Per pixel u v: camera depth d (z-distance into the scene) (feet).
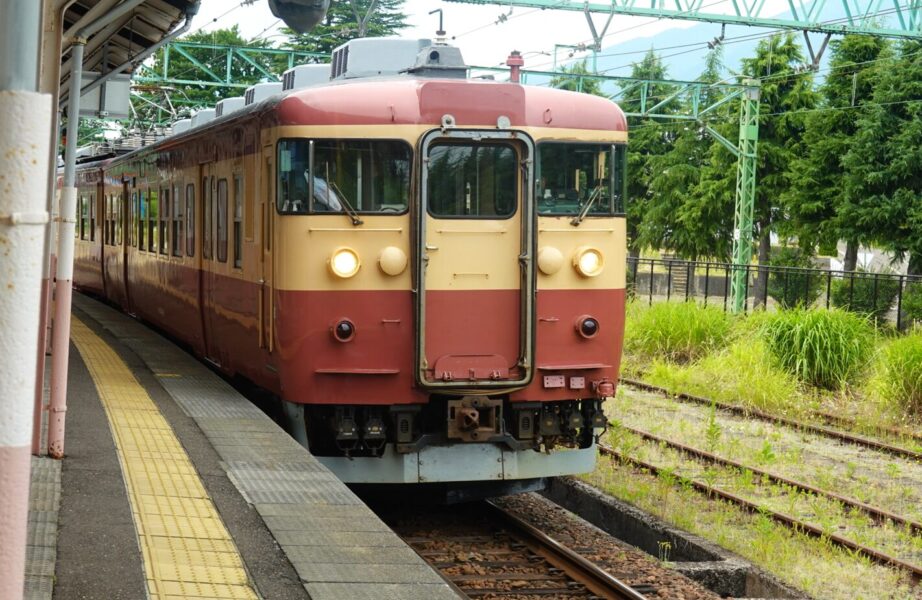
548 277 28.37
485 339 28.02
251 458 23.84
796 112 106.83
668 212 122.93
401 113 27.50
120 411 28.25
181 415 28.22
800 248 104.37
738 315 69.82
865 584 25.03
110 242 61.98
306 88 28.14
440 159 27.78
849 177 92.73
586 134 28.58
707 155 121.80
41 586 15.03
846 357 53.47
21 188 7.86
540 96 28.37
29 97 7.86
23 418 7.92
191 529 18.45
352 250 27.48
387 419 28.66
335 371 27.63
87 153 83.46
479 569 25.61
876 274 78.64
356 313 27.61
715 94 122.01
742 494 33.04
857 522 30.07
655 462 37.01
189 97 135.33
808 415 47.78
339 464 28.22
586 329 28.58
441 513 31.35
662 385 54.49
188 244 40.63
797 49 112.27
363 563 17.26
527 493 34.40
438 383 27.66
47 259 22.81
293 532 18.66
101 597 14.92
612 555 26.66
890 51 94.32
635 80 88.53
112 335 46.50
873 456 39.83
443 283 27.76
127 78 51.42
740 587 25.36
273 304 28.58
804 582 24.52
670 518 29.94
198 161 38.60
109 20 23.63
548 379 28.35
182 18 36.86
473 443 28.55
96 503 19.53
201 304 38.52
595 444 30.01
